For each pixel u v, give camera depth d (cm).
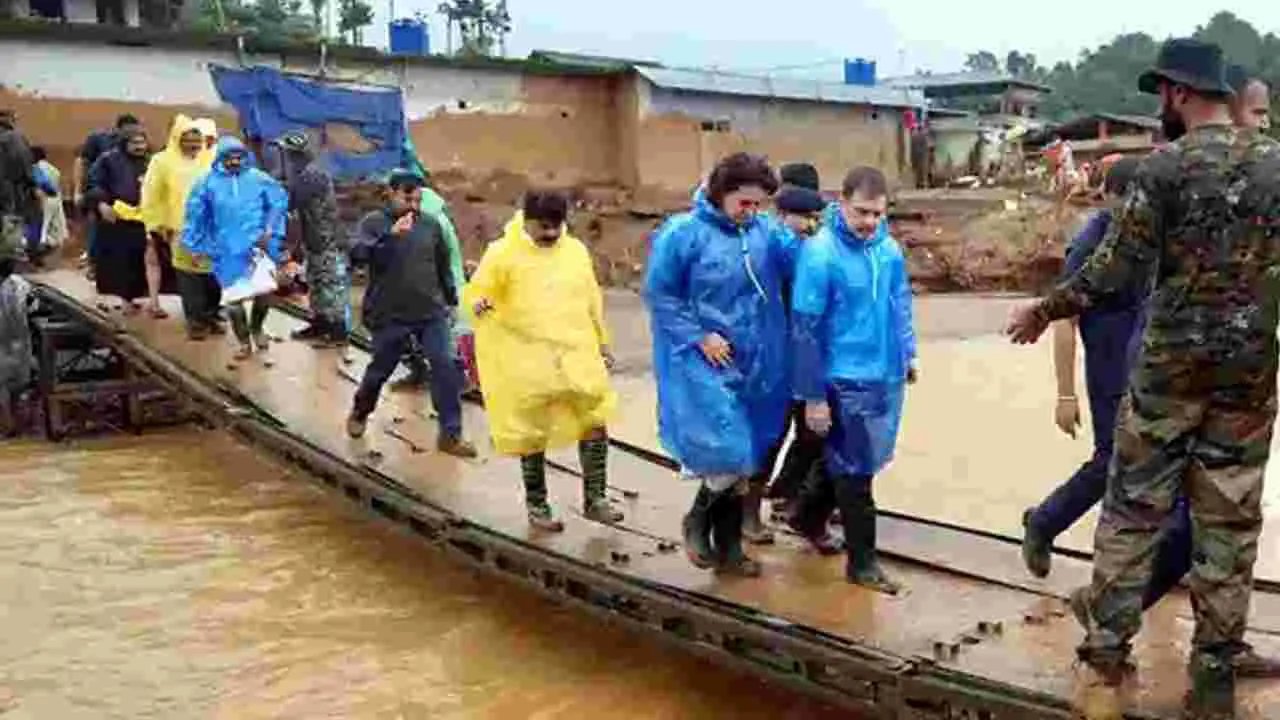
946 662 504
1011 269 2536
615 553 655
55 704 634
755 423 601
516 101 2783
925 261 2592
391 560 842
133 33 2239
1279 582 597
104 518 935
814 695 538
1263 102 475
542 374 679
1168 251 427
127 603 766
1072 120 4894
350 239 1330
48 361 1167
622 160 2938
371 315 860
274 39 2389
